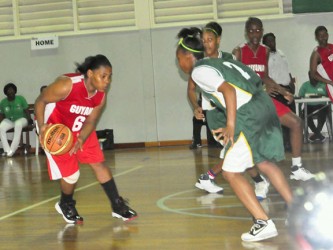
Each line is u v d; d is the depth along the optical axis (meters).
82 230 5.06
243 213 5.41
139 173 8.98
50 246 4.54
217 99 4.26
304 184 6.67
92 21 14.15
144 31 13.96
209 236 4.57
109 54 14.14
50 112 4.95
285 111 6.62
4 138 13.41
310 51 13.45
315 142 12.15
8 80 14.50
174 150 12.73
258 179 6.15
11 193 7.60
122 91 14.15
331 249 4.01
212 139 12.80
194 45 4.64
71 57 14.26
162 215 5.53
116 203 5.32
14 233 5.07
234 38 13.63
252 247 4.16
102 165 5.28
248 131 4.20
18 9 14.34
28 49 14.37
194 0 13.73
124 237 4.71
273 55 11.27
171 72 13.95
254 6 13.56
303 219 4.52
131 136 14.17
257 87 4.34
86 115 5.01
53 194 7.32
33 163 11.56
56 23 14.27
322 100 11.73
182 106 13.95
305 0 13.25
